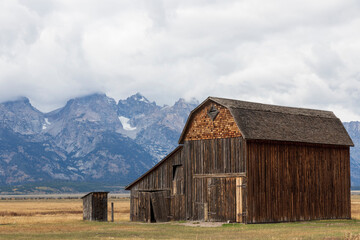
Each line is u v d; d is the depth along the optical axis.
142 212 63.81
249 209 53.44
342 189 62.91
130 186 66.62
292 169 57.75
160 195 62.84
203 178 58.50
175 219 61.31
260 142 55.16
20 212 94.12
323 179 60.88
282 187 56.56
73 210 104.00
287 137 57.06
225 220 55.53
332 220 59.94
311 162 59.84
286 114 61.12
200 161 59.06
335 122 65.81
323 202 60.50
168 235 43.16
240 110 56.66
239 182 54.41
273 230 46.09
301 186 58.41
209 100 58.62
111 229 49.75
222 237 40.62
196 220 58.66
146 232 46.19
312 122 62.78
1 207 123.31
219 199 56.44
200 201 58.53
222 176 56.28
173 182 62.19
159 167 63.97
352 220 60.84
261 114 58.25
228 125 56.34
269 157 55.81
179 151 62.00
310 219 58.81
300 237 38.94
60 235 43.47
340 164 63.03
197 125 59.94
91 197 63.50
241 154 54.50
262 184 54.81
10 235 43.53
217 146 57.28
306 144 59.47
